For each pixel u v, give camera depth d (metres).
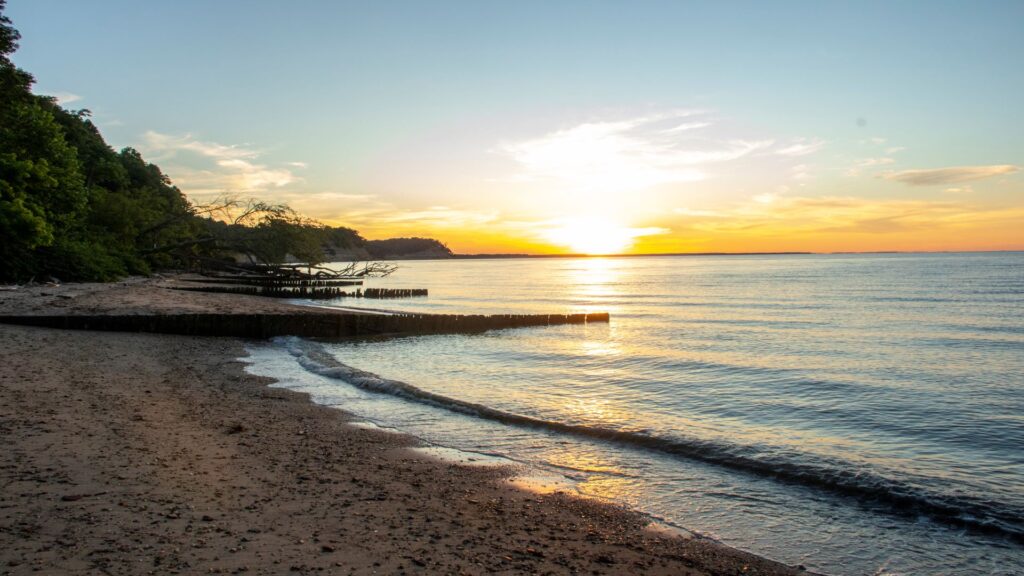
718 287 72.06
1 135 37.78
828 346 25.34
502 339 28.02
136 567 4.70
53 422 9.08
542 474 8.59
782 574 5.79
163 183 92.69
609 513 7.15
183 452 8.17
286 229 61.72
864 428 12.20
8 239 33.78
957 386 16.72
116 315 24.34
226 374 15.82
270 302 42.03
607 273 131.50
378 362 20.69
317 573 4.87
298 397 13.30
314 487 7.21
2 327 21.72
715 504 7.64
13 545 4.93
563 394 15.23
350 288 71.69
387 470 8.26
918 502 7.77
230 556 5.05
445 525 6.31
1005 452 10.45
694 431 11.48
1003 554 6.39
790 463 9.31
